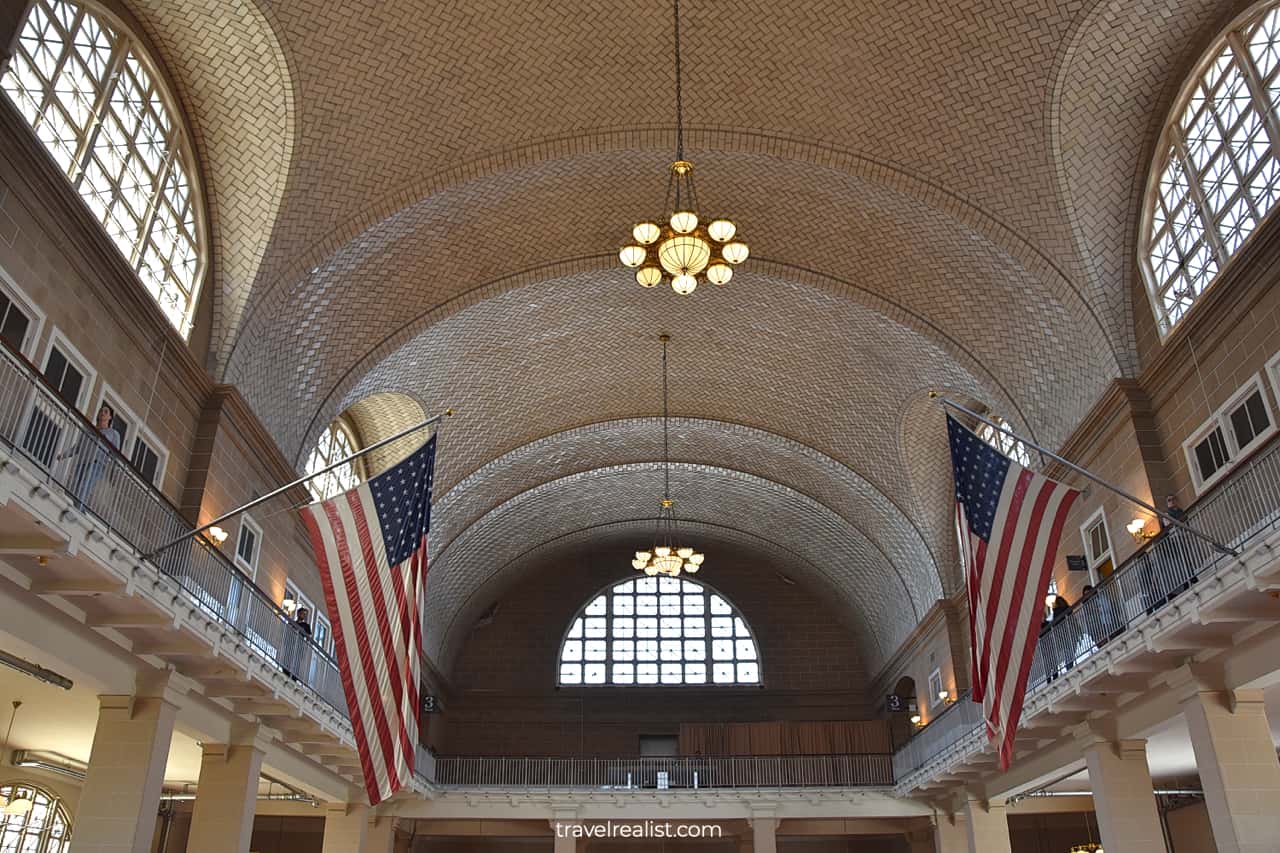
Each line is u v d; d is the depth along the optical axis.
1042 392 18.30
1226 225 13.92
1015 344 18.41
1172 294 15.22
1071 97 15.18
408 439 23.78
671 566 23.92
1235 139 13.73
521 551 31.97
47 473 9.43
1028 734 17.50
